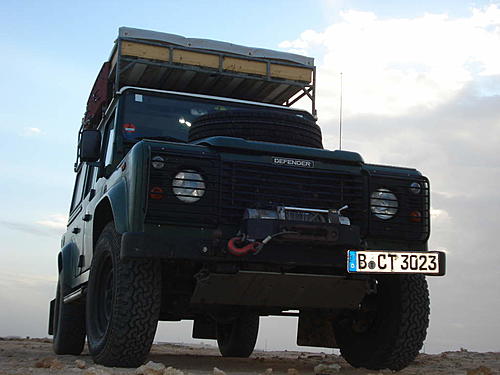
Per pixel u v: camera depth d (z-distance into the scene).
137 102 6.52
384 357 5.64
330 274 5.21
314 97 8.10
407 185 5.33
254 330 8.29
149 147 4.81
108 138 6.75
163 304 5.77
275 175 5.01
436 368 6.41
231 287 5.04
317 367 5.56
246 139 5.41
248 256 4.75
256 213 4.83
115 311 4.87
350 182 5.20
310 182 5.09
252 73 7.77
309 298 5.31
